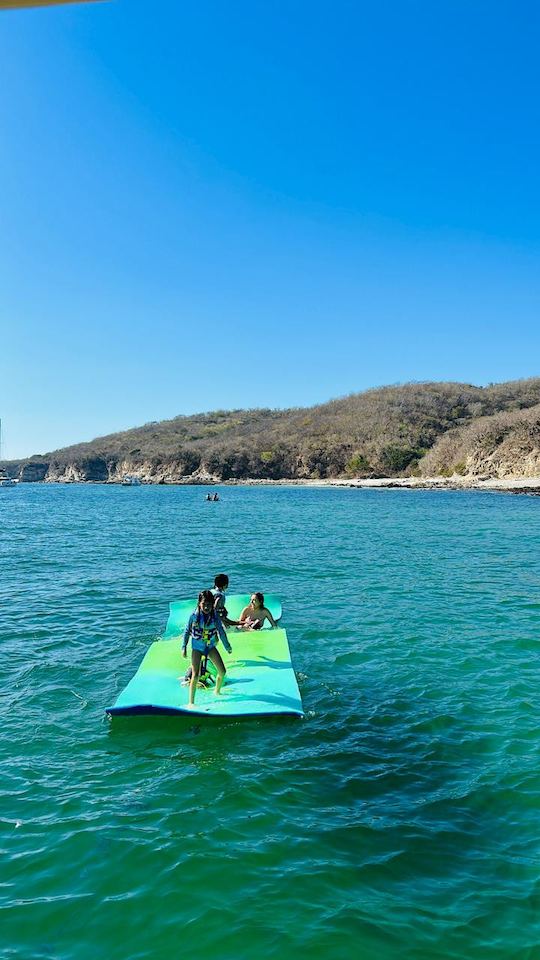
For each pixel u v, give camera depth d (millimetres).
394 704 9008
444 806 6320
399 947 4449
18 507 61219
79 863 5375
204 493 97625
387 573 19891
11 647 11758
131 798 6402
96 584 18141
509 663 10859
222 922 4691
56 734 7902
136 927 4652
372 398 171500
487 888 5102
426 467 120812
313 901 4922
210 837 5742
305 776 6898
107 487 141625
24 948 4441
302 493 88938
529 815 6180
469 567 21062
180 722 8211
